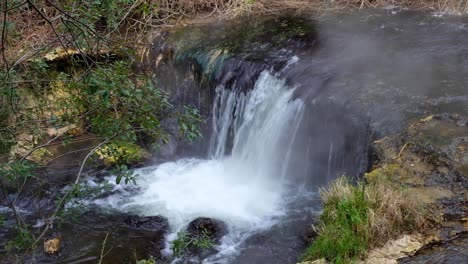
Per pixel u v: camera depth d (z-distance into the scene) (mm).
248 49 9023
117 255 6277
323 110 6977
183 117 5164
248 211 7062
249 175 8055
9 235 6645
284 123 7562
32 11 8711
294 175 7484
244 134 8344
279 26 9906
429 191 4977
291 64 8125
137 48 9820
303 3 11031
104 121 4977
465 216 4688
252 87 8289
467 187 4980
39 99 7242
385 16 10047
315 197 7074
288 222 6672
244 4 10625
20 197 7242
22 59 5859
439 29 9195
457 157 5344
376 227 4586
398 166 5363
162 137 5152
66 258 6223
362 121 6480
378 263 4340
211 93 9023
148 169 8281
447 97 6699
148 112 4945
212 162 8641
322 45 8820
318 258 4695
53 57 7918
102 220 6941
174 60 9633
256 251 6125
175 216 7062
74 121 5609
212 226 6504
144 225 6742
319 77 7559
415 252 4391
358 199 4828
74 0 5105
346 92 7039
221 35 9797
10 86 5602
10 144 6051
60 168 7738
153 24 10469
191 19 10641
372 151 5785
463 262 4207
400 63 7859
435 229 4590
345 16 10156
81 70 7898
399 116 6312
